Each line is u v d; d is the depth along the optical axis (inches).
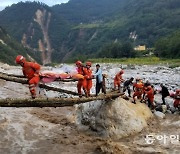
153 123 721.0
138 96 814.5
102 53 5255.9
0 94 983.0
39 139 621.6
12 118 732.7
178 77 1574.8
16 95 987.3
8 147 579.8
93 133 658.2
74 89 1063.6
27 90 1075.9
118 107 669.9
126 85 850.1
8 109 799.7
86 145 595.8
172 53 3878.0
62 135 649.0
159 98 930.1
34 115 766.5
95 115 671.8
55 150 572.1
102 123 652.7
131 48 4793.3
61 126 701.9
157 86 1208.2
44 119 741.9
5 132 644.7
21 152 561.9
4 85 1130.0
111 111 660.1
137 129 658.2
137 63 3097.9
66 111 815.1
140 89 780.0
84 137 639.8
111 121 651.5
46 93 952.9
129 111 681.6
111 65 2783.0
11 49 6353.3
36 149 575.5
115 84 785.6
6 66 2191.2
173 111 811.4
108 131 641.0
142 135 644.1
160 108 812.0
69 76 556.1
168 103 864.3
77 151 568.1
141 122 682.8
